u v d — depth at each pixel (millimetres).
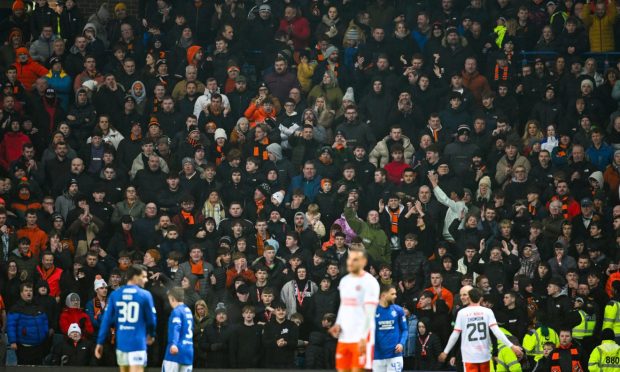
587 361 40312
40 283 40969
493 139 49062
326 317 39812
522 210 44969
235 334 39562
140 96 51312
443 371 39719
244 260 41875
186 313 33406
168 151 48156
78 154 48250
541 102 51312
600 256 44094
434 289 41156
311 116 49000
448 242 44344
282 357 39719
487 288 40750
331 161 47438
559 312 40562
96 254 42312
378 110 50375
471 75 52000
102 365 39594
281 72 52031
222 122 49844
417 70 51344
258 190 45594
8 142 48875
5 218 43688
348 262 29188
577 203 46312
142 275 32031
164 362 33156
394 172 47469
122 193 46562
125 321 31531
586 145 49844
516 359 38062
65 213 45875
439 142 48969
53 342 41375
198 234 43375
